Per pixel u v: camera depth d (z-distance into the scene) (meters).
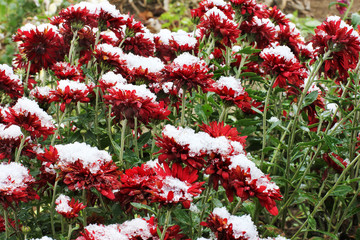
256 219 1.34
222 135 1.19
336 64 1.34
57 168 1.17
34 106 1.22
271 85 1.33
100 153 1.17
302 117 1.48
